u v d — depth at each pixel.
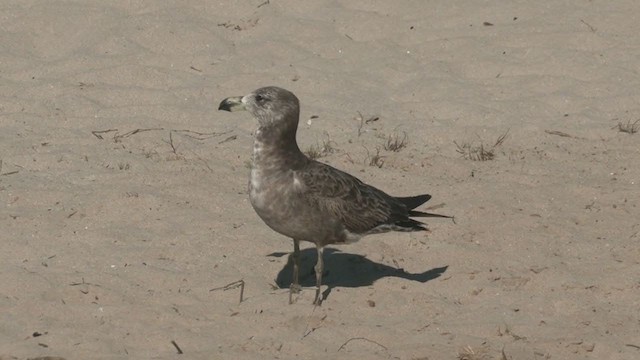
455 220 14.09
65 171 15.20
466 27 21.50
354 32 21.25
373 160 16.27
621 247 13.36
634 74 19.73
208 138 17.00
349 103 18.45
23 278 11.72
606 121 18.17
